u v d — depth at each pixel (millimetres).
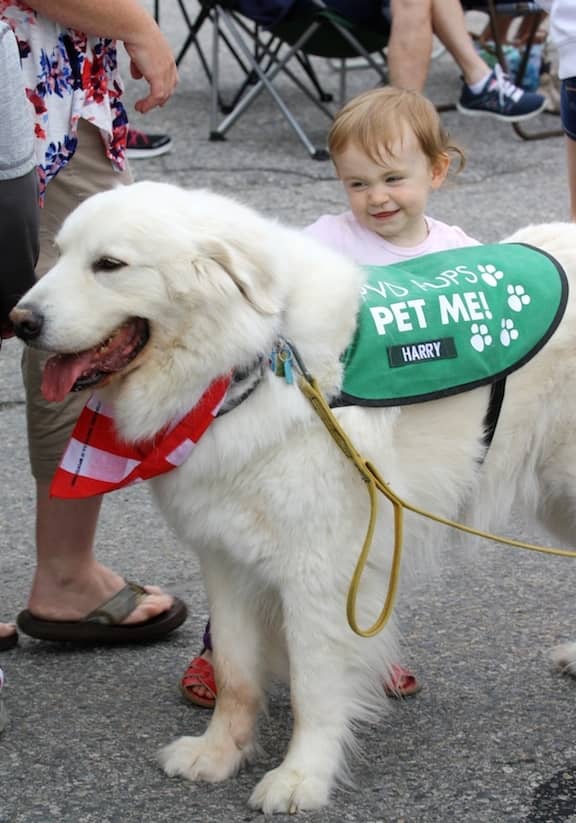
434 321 2730
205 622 3537
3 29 2557
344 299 2656
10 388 5199
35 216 2705
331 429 2570
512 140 8148
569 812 2617
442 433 2770
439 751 2861
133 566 3857
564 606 3561
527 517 3207
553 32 4477
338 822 2596
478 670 3225
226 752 2795
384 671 2834
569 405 2908
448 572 3746
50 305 2453
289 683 2953
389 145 3229
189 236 2455
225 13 7816
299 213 6723
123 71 9492
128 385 2562
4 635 3365
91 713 3041
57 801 2672
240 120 8414
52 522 3301
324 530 2633
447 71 9633
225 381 2535
